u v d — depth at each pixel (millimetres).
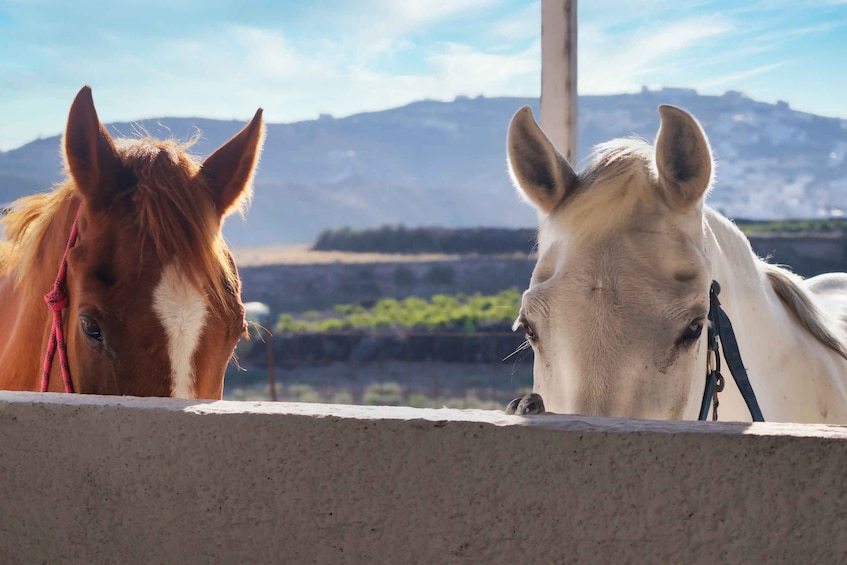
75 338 1787
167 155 1884
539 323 1617
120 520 1260
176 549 1250
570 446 1085
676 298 1560
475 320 16562
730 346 1829
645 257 1595
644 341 1528
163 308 1679
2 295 2256
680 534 1073
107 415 1230
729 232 2086
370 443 1149
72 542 1289
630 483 1075
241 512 1212
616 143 1874
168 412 1208
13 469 1284
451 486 1133
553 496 1103
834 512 1026
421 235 53719
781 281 2340
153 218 1731
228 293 1854
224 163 2064
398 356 15453
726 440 1041
